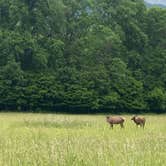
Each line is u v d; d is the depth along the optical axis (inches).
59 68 6067.9
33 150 1432.1
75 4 6722.4
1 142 1775.3
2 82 5797.2
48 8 6481.3
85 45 6417.3
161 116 5226.4
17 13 6220.5
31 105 5841.5
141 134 2246.6
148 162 1234.6
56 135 2192.4
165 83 6594.5
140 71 6550.2
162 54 6692.9
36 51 6043.3
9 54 5925.2
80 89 5959.6
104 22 6850.4
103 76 6077.8
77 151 1391.5
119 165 1197.1
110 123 2910.9
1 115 4544.8
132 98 6195.9
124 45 6806.1
